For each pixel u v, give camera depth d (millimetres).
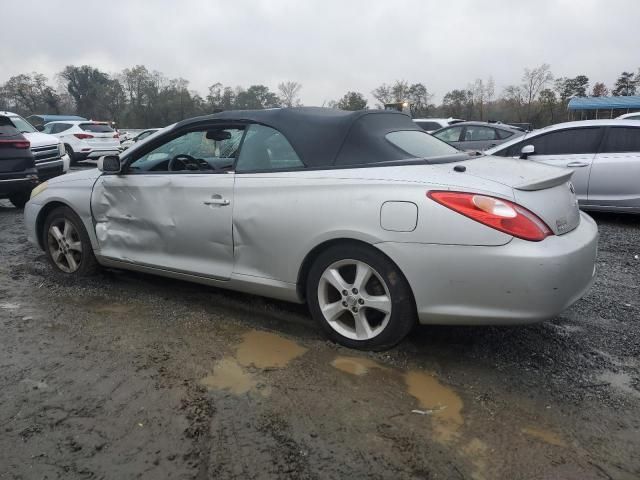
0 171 8023
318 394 2689
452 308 2789
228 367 2980
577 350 3199
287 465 2164
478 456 2221
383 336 3021
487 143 11836
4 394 2699
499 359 3076
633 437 2355
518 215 2652
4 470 2135
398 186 2859
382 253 2906
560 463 2178
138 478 2090
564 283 2678
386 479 2086
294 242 3188
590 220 3373
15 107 57344
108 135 18234
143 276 4633
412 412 2535
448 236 2703
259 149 3457
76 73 65188
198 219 3613
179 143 3961
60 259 4684
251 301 4000
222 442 2307
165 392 2713
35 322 3645
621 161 6902
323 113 3447
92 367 2986
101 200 4191
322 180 3098
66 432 2381
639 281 4574
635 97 46750
